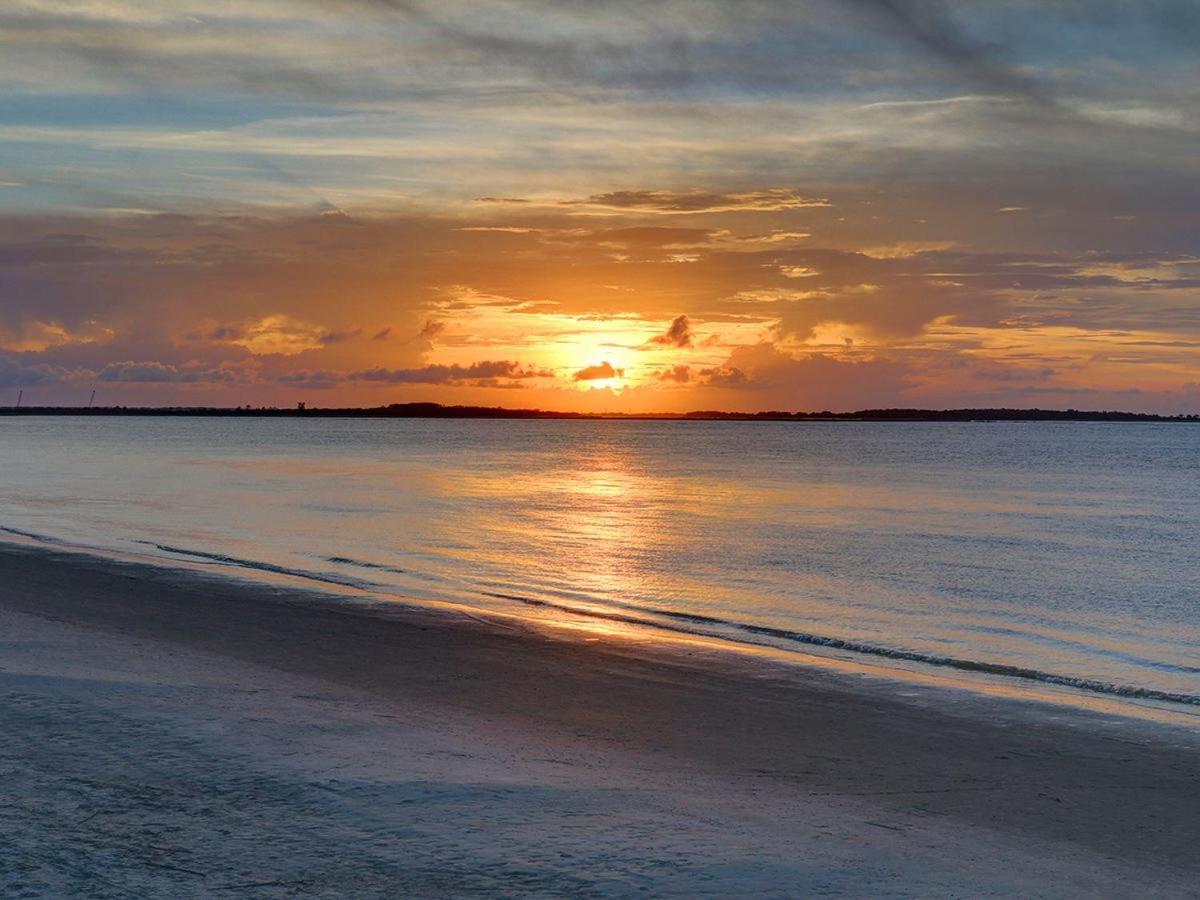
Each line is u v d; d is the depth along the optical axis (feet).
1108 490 225.35
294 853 21.71
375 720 34.06
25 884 19.58
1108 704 44.83
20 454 346.95
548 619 65.31
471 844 22.68
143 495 177.47
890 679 45.06
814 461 372.79
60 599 59.26
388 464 311.06
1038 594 84.69
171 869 20.62
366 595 66.23
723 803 27.17
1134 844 25.76
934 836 25.57
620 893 20.45
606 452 452.35
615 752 32.22
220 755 28.40
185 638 48.98
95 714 31.99
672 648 50.62
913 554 110.73
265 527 127.95
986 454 449.89
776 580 89.76
